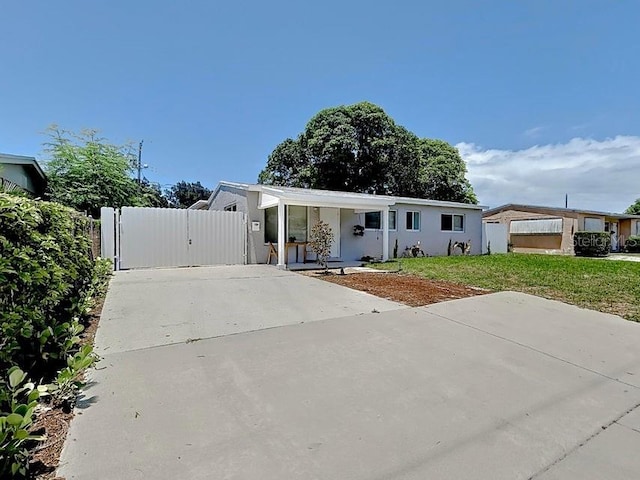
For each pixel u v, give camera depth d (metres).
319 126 24.70
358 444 2.12
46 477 1.75
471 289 6.96
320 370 3.14
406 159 25.52
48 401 2.47
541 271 9.41
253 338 3.90
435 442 2.16
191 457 1.94
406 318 4.80
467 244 16.58
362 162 24.47
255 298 5.93
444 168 28.55
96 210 15.16
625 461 2.03
